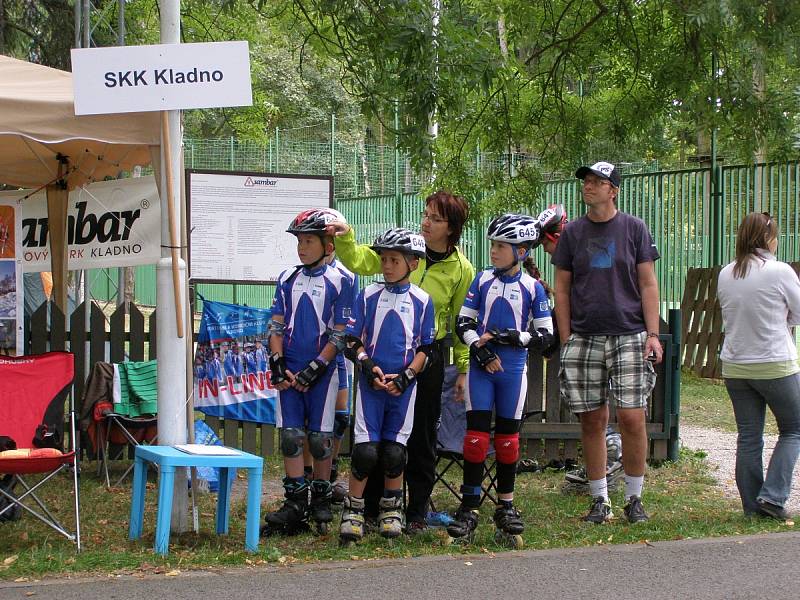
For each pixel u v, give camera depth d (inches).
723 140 559.8
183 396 230.5
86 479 301.6
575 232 248.7
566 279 251.6
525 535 233.3
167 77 221.8
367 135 1397.6
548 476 318.3
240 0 549.0
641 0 544.1
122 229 348.2
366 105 393.7
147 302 999.6
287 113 1325.0
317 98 1370.6
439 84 369.7
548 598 183.3
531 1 544.7
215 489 290.8
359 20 375.9
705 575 197.8
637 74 561.6
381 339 219.0
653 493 290.0
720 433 414.3
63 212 358.0
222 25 741.9
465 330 226.7
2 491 222.7
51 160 355.6
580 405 247.0
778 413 251.0
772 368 247.6
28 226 361.1
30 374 244.5
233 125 925.8
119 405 299.9
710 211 580.7
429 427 232.5
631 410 242.5
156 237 343.3
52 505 265.4
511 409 224.7
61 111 228.2
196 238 336.2
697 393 525.3
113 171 361.1
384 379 214.2
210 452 217.6
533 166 589.6
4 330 318.0
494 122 562.6
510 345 222.7
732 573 199.2
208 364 336.8
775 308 247.1
